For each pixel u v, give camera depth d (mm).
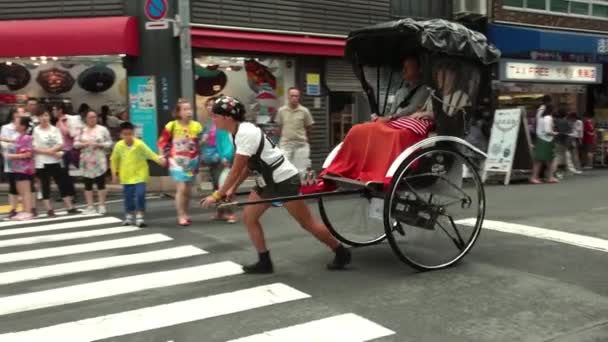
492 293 4961
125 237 7547
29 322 4484
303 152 9828
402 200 5543
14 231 8133
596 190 11523
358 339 4008
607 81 19641
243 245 6918
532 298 4828
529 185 12727
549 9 18062
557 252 6309
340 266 5746
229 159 8328
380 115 7008
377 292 5012
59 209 10055
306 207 5543
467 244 5953
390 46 6719
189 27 10961
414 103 6152
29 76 12766
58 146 9383
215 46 11977
